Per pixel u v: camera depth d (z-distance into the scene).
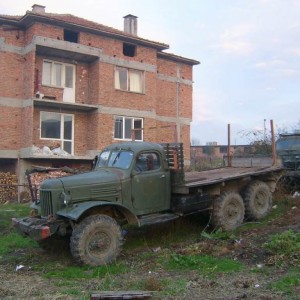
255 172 11.39
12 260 8.38
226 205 10.35
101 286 6.47
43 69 21.39
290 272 6.83
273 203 13.09
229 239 9.34
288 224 10.46
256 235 9.51
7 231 10.79
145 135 23.89
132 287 6.39
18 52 20.58
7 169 21.75
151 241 9.60
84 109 22.45
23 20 20.08
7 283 6.75
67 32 21.75
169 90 26.47
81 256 7.63
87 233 7.73
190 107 27.45
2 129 20.02
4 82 20.12
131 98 23.39
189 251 8.35
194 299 5.70
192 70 27.75
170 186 9.66
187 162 26.86
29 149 19.78
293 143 15.16
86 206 7.96
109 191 8.62
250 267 7.30
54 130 21.73
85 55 21.88
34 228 7.91
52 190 8.13
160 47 24.58
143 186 9.14
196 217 10.92
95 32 21.92
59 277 7.15
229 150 14.27
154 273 7.25
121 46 23.09
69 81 22.34
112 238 7.99
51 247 9.04
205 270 7.23
